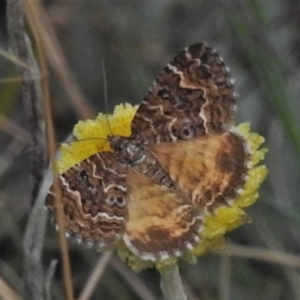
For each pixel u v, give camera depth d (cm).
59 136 42
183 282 40
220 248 35
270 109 41
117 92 42
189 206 35
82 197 35
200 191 35
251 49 39
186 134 35
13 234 41
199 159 35
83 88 43
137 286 39
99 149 36
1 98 40
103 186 35
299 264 38
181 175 35
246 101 42
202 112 35
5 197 41
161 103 35
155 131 35
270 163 41
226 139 35
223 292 39
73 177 35
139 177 35
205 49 35
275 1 41
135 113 35
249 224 41
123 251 35
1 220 41
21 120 42
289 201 41
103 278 40
